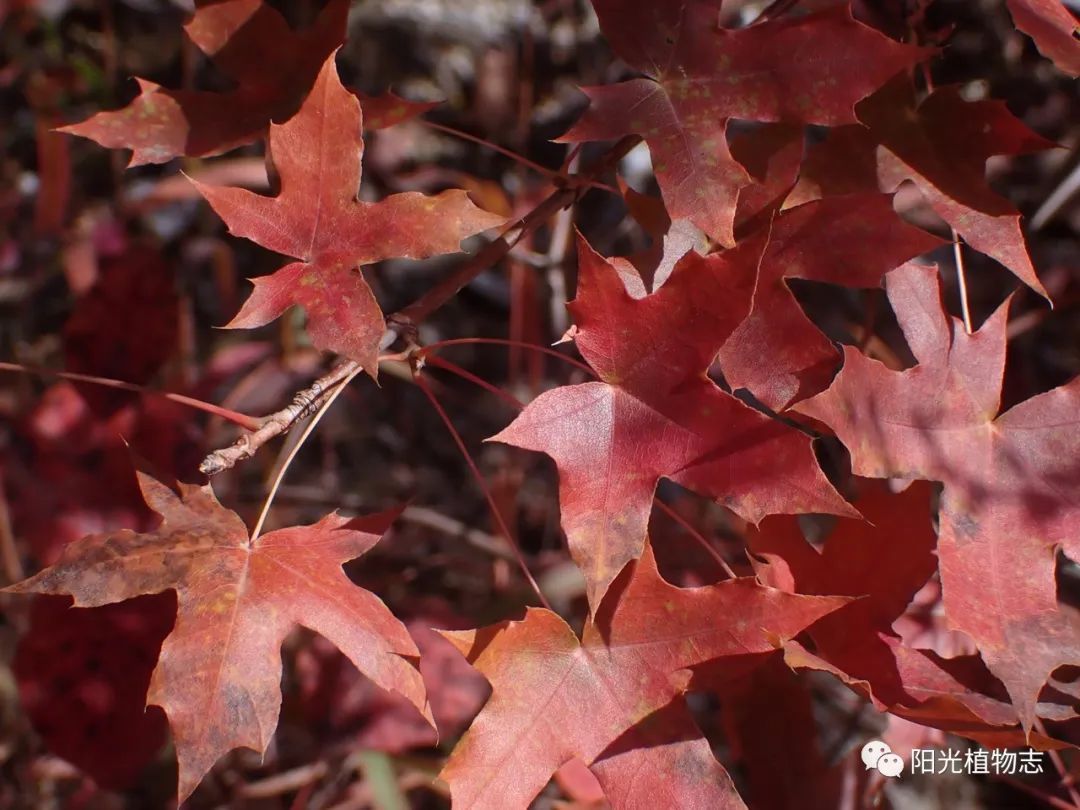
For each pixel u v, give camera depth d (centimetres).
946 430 64
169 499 63
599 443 62
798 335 64
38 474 79
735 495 61
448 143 125
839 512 60
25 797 83
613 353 62
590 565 61
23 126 112
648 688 63
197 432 80
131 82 116
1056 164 98
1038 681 62
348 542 63
